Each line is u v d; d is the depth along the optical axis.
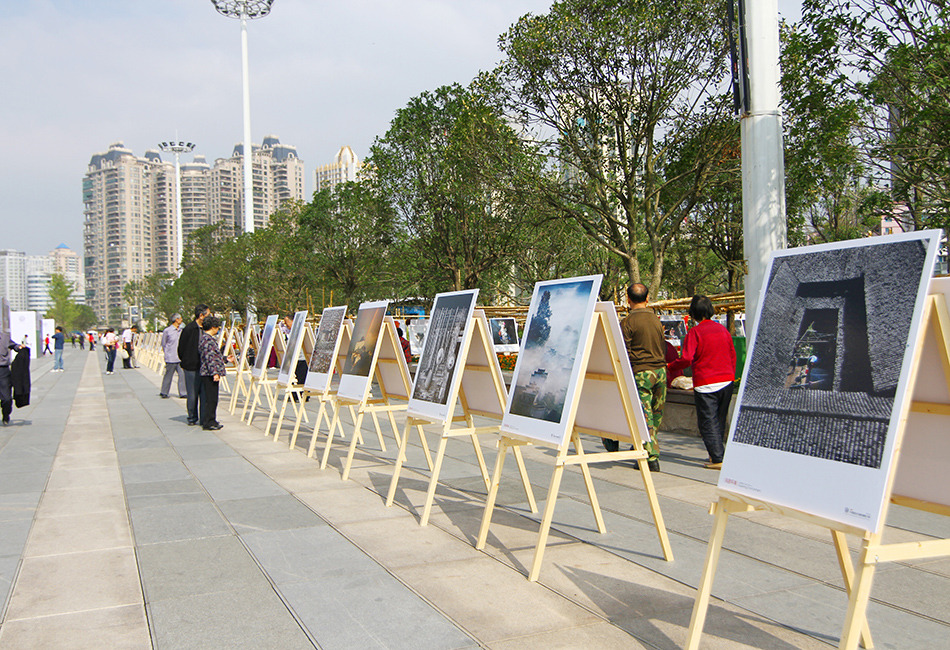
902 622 3.69
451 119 24.00
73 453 9.55
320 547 5.14
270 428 12.05
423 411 6.06
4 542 5.39
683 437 9.96
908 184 8.23
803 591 4.14
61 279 123.06
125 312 122.06
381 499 6.64
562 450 4.40
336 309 9.65
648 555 4.85
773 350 3.23
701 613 3.13
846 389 2.83
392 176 24.98
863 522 2.56
